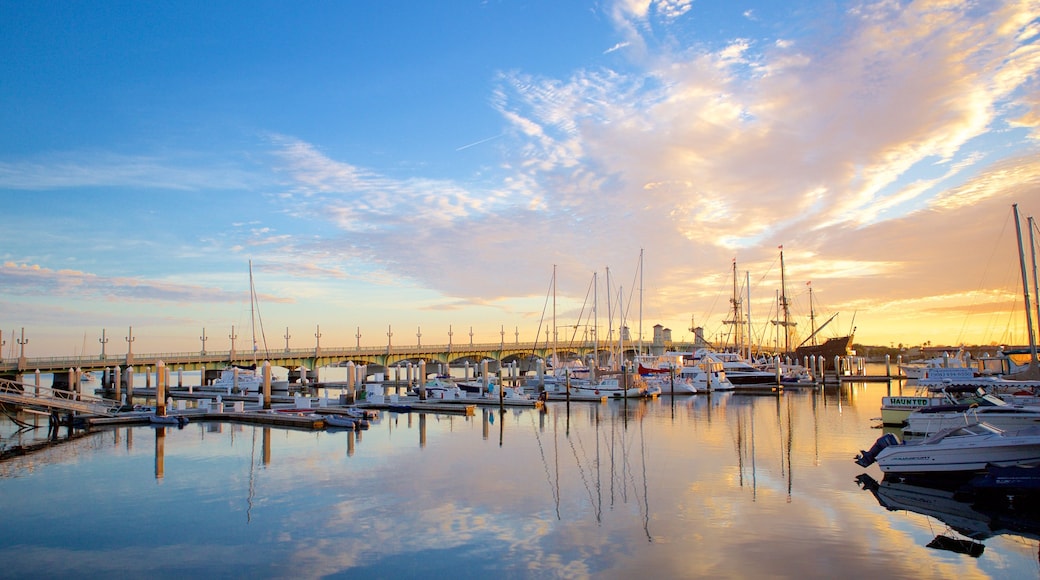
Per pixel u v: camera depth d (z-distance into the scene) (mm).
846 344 134375
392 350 146875
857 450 40281
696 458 37750
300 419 55312
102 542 23031
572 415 65062
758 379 108188
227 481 32312
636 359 108438
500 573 19656
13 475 34375
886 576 19281
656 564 20219
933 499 27844
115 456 40281
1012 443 28516
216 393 96812
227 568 20422
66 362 104375
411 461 37531
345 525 24609
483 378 88188
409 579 19297
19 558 21500
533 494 29109
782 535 23000
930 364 116375
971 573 19578
